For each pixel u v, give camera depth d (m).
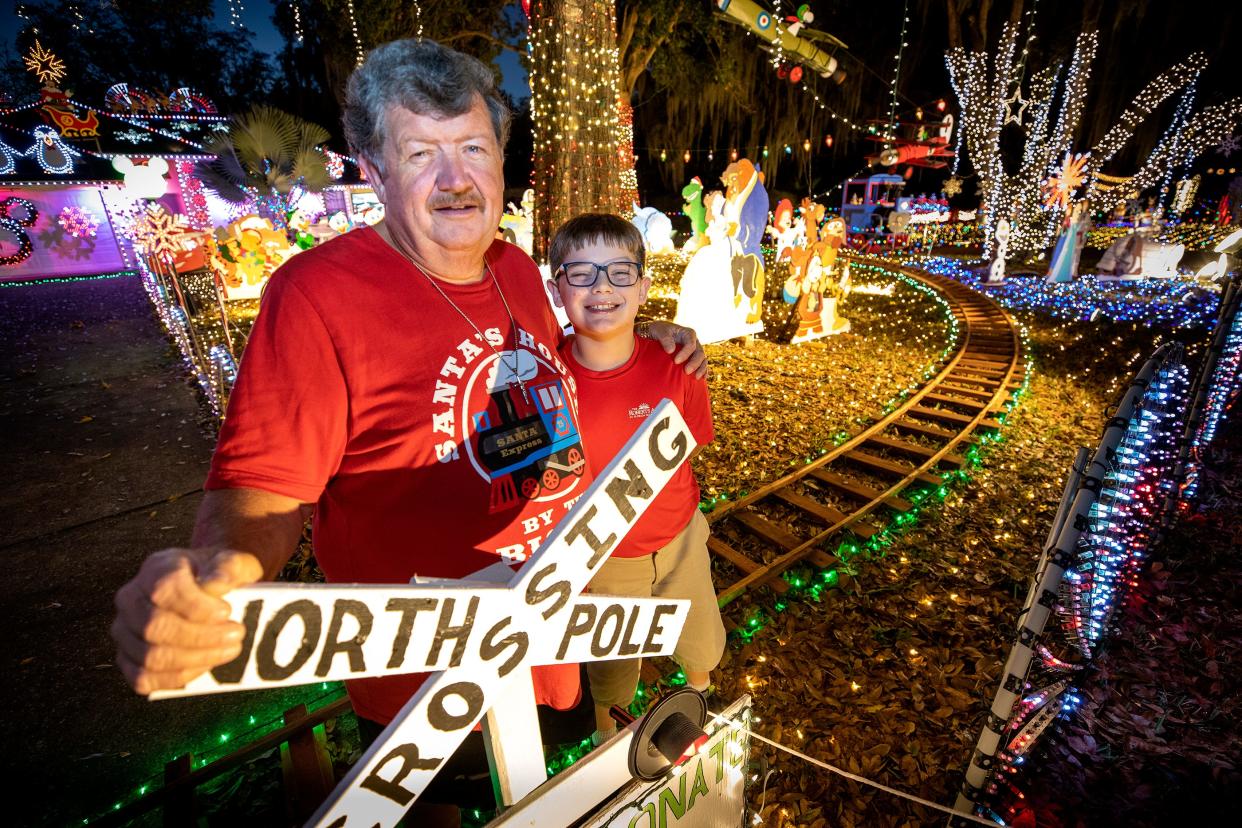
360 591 0.76
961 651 3.28
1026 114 23.66
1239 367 5.42
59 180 18.16
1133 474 2.21
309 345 1.09
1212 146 23.75
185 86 26.53
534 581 0.95
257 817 2.37
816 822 2.38
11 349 9.95
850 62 24.00
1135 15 20.41
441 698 0.90
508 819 1.05
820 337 10.15
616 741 1.22
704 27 19.38
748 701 1.48
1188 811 2.41
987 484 5.16
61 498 5.00
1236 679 3.06
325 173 15.20
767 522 4.45
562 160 6.94
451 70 1.10
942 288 14.30
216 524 0.98
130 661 0.61
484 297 1.31
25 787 2.51
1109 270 15.23
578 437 1.50
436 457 1.22
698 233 11.24
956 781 2.55
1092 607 2.54
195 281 12.30
